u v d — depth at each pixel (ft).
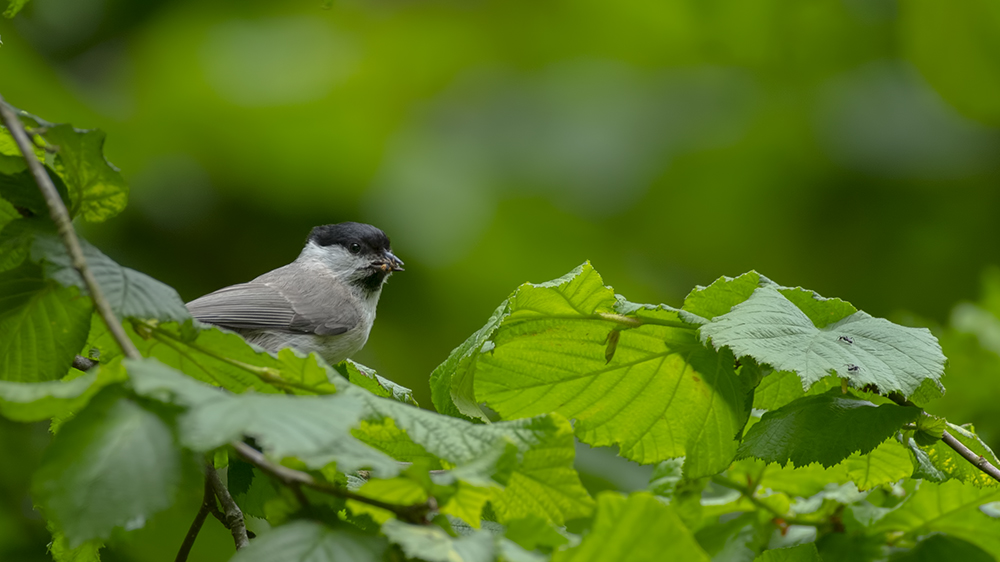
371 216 33.01
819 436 12.65
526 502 9.57
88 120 29.71
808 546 14.25
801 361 11.71
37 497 7.07
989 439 21.98
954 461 13.52
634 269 36.14
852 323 13.07
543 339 14.55
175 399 7.11
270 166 31.83
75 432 7.20
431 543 7.29
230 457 11.91
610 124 36.24
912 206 36.76
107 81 31.35
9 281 10.39
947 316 35.78
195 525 12.94
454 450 8.50
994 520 15.14
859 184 36.76
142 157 30.94
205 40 31.45
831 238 37.01
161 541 20.45
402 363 32.86
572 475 9.27
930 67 31.78
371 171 32.58
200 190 31.68
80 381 7.64
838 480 16.19
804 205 36.86
